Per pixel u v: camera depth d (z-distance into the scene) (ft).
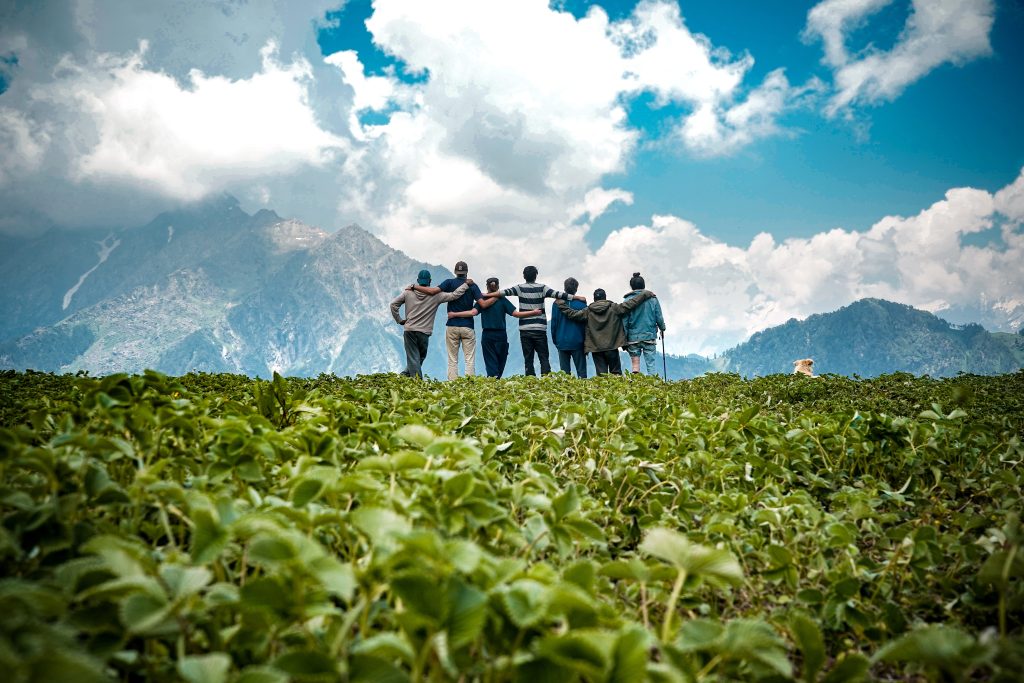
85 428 13.38
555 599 6.42
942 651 7.06
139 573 6.83
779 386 47.65
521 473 17.93
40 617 6.74
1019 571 9.16
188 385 31.73
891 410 37.27
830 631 11.89
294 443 14.40
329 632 7.47
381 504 9.68
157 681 7.04
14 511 9.39
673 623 8.29
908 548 12.82
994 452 22.95
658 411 27.66
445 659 6.10
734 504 15.38
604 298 69.72
